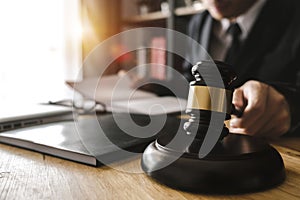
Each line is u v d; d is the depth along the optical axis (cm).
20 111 67
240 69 131
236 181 29
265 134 56
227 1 133
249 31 133
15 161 40
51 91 128
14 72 182
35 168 37
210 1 140
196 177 29
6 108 75
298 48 127
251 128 52
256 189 30
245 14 137
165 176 31
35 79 187
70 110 75
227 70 34
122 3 203
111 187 31
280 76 128
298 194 29
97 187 31
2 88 165
